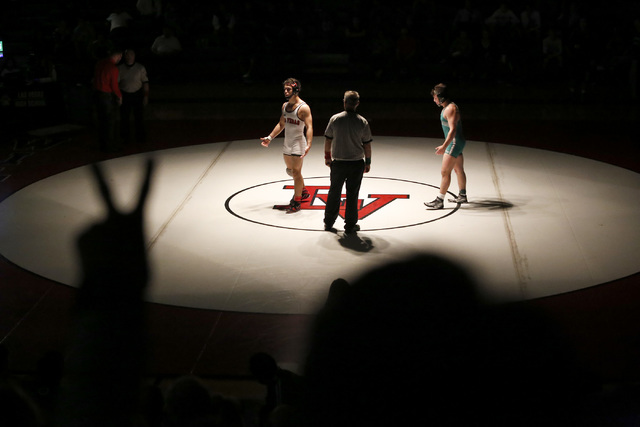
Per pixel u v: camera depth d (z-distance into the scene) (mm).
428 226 9133
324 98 18469
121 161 13211
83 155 13773
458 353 1191
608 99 17859
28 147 14484
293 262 7926
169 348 6016
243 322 6492
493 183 11359
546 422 1222
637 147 14008
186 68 19469
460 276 1274
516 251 8219
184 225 9336
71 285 7457
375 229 9023
